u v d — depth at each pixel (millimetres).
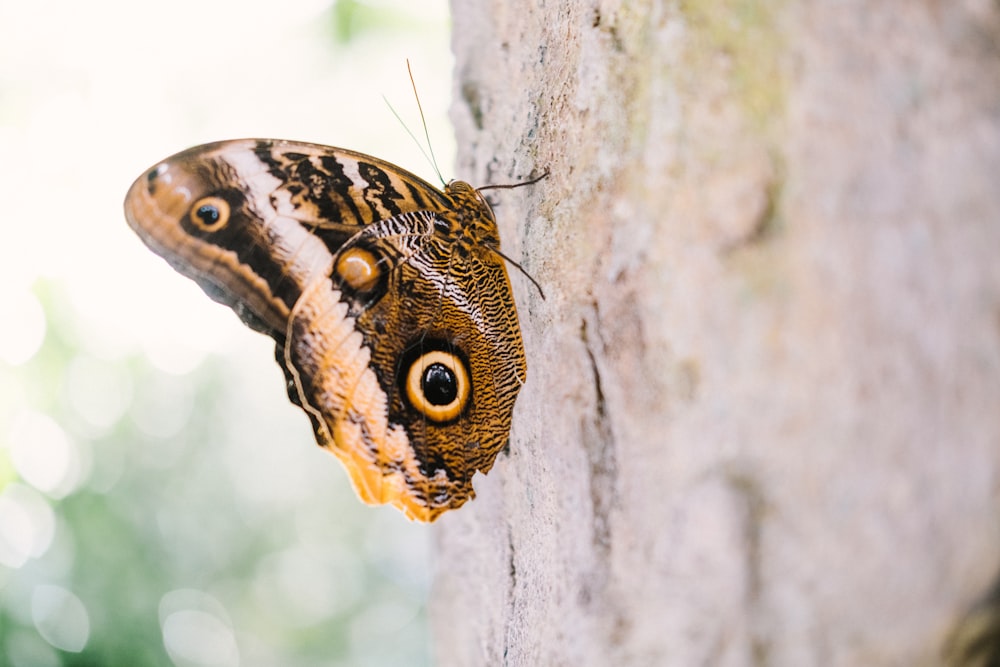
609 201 553
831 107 527
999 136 520
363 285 603
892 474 521
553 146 577
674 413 537
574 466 559
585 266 560
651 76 544
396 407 604
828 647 525
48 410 933
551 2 581
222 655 1177
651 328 541
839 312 525
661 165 541
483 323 597
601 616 546
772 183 530
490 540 608
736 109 534
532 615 577
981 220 519
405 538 1344
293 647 1263
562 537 562
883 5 526
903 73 524
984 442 517
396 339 604
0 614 900
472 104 623
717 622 532
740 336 531
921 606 521
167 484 1129
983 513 518
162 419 1130
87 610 982
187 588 1144
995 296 518
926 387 520
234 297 596
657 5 545
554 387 568
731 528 530
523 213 593
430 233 601
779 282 529
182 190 590
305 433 1323
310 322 600
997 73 521
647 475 542
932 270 521
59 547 969
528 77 593
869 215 524
